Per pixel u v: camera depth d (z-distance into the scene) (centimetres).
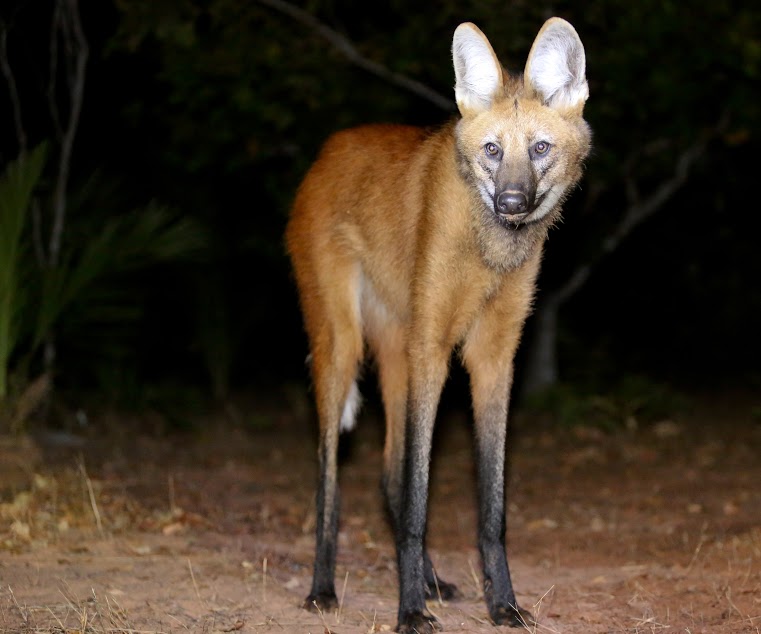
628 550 747
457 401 1343
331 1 1154
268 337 1691
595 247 1338
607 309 1770
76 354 1204
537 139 532
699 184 1480
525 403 1364
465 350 580
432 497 956
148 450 1097
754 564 655
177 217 1334
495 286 559
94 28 1252
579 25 1095
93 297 1048
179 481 931
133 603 539
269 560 668
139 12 1047
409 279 589
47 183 1080
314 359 635
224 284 1480
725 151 1334
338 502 604
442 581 615
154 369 1548
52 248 1057
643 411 1352
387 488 646
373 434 1241
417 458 545
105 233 1006
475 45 539
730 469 1071
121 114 1182
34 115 1219
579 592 611
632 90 1096
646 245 1680
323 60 1116
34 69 1097
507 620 531
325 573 581
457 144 547
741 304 1795
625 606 572
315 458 1145
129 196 1271
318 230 642
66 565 608
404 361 640
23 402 927
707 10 1080
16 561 609
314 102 1107
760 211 1652
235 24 1101
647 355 1761
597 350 1542
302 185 667
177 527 723
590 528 834
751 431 1294
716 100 1155
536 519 873
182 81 1094
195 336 1502
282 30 1112
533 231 558
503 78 542
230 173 1307
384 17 1230
